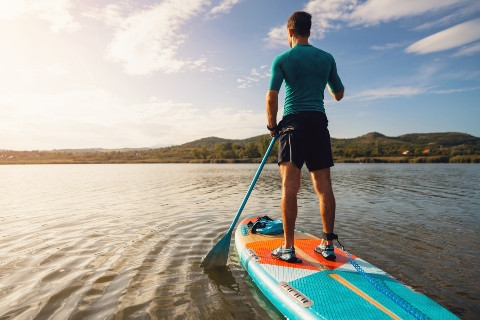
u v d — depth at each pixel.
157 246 4.23
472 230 5.16
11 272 3.27
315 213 6.74
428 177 20.41
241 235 3.77
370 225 5.52
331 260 2.86
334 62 2.90
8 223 5.89
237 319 2.30
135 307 2.48
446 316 1.91
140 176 23.88
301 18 2.82
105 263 3.54
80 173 30.69
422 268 3.41
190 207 7.73
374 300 2.15
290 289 2.35
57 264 3.51
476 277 3.18
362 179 18.42
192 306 2.50
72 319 2.29
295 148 2.67
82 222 5.93
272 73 2.77
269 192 11.21
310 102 2.69
